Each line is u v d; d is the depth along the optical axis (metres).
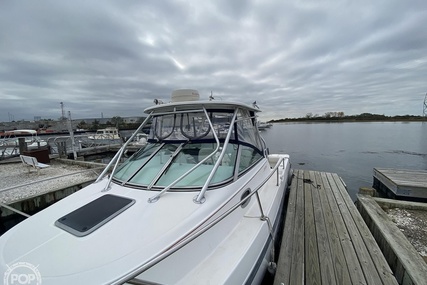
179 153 2.36
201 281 1.42
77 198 2.00
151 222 1.54
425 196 4.88
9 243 1.45
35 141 12.12
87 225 1.54
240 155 2.42
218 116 2.50
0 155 11.02
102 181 2.39
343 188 4.68
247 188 2.29
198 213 1.62
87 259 1.26
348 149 13.81
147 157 2.46
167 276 1.37
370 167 9.38
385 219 3.36
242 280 1.60
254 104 3.21
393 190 5.31
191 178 2.05
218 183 2.00
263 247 1.99
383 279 2.04
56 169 8.12
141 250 1.31
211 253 1.67
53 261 1.26
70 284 1.14
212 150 2.35
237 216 2.06
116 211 1.69
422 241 3.00
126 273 1.17
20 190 5.66
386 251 2.83
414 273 2.20
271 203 2.54
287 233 2.86
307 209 3.61
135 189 2.03
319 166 9.73
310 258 2.36
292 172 5.73
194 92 2.88
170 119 2.60
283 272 2.13
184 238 1.42
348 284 1.99
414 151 12.78
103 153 14.17
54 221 1.65
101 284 1.12
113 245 1.35
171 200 1.80
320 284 2.00
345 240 2.69
